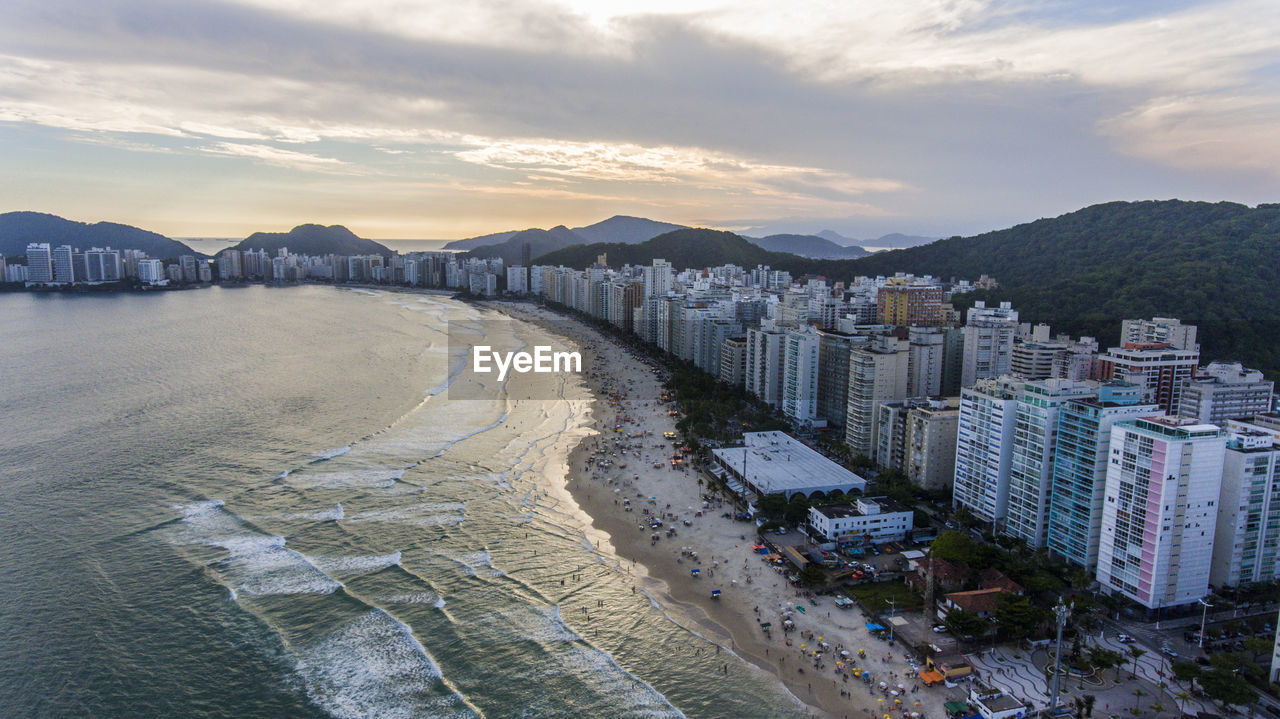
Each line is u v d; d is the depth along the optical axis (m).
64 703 119.75
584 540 185.25
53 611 143.88
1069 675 128.88
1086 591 153.50
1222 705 120.31
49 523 181.25
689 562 174.75
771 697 125.12
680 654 137.38
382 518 191.75
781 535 187.88
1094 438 155.25
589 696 124.31
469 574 164.25
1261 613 147.50
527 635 141.38
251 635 138.12
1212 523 143.88
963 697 124.56
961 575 156.38
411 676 127.62
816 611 152.62
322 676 127.25
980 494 190.50
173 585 154.25
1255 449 151.62
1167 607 144.75
